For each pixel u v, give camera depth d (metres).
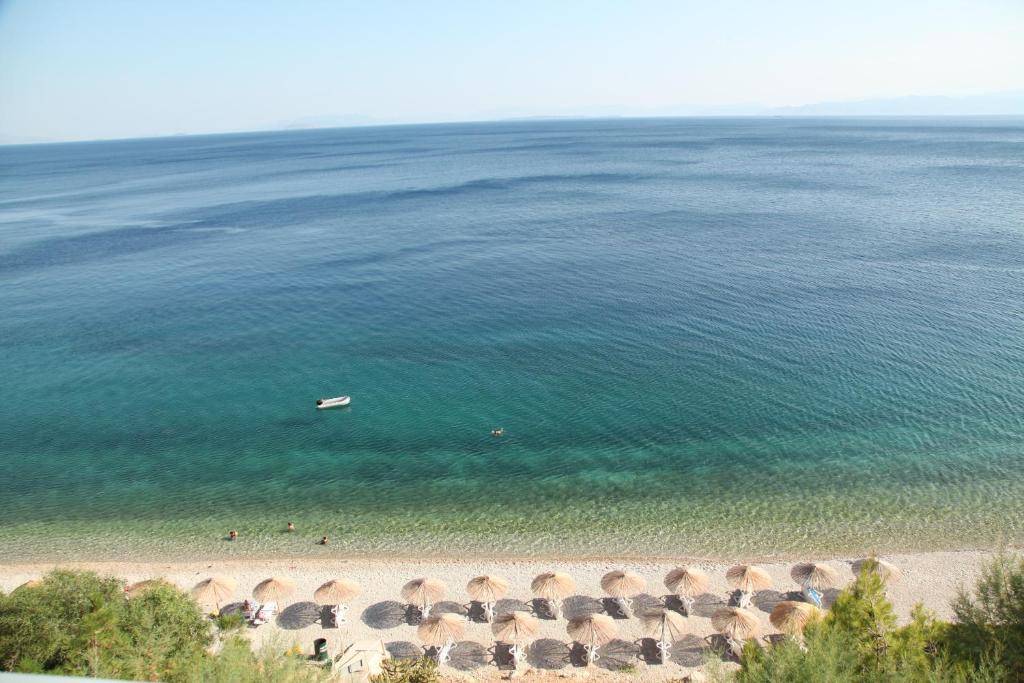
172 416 52.03
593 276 84.31
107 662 19.59
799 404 50.28
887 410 49.00
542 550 35.78
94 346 66.94
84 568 34.88
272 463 45.19
